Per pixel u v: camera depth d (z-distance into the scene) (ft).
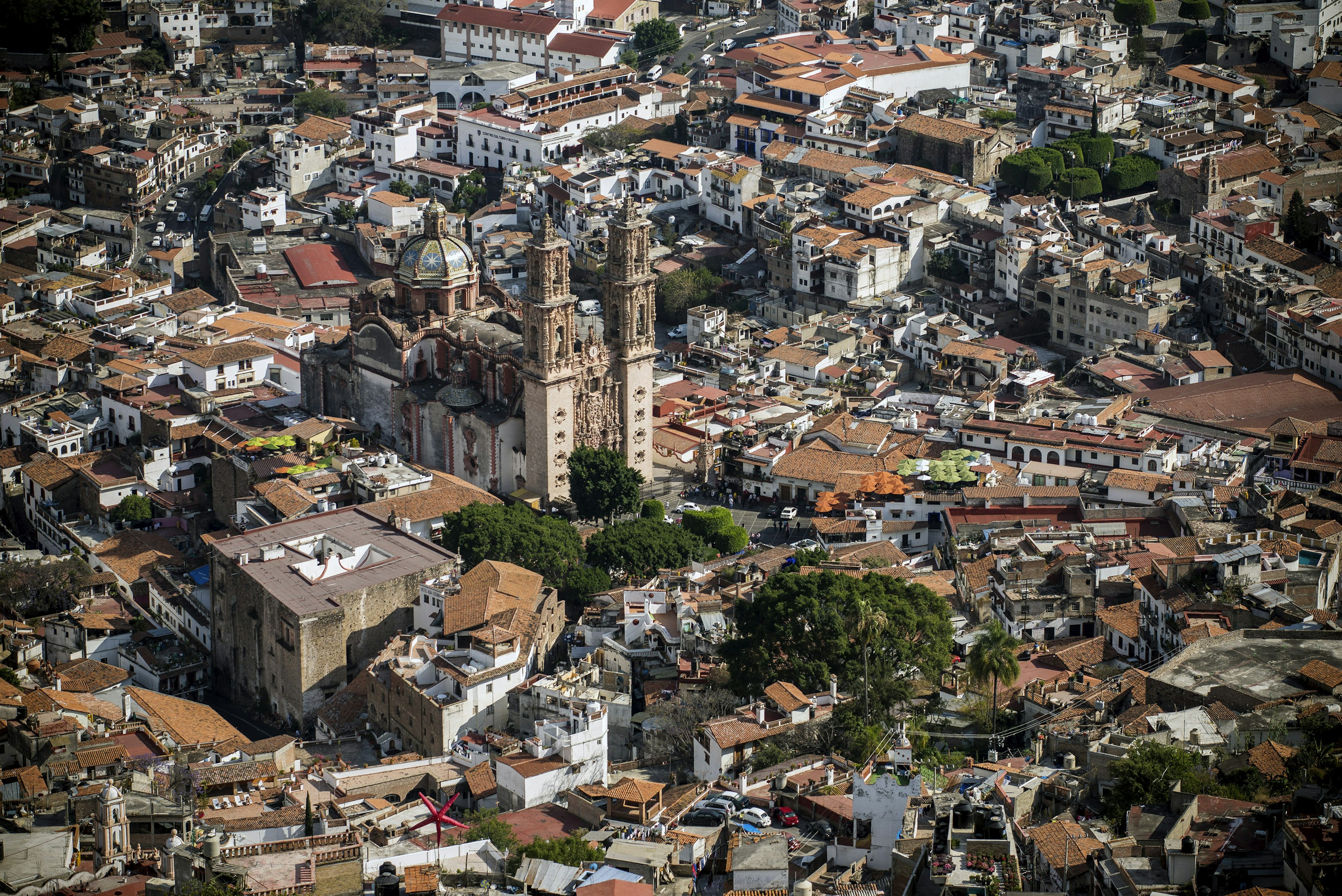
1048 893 578.25
